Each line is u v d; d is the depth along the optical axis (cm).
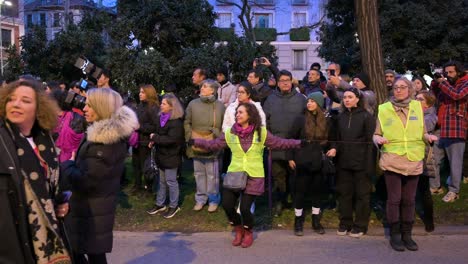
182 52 1004
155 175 666
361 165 557
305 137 579
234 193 522
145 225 621
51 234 269
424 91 645
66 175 343
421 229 588
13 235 250
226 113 616
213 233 588
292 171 611
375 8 712
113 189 359
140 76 938
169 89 811
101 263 365
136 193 727
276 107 630
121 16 1034
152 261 495
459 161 658
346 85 620
